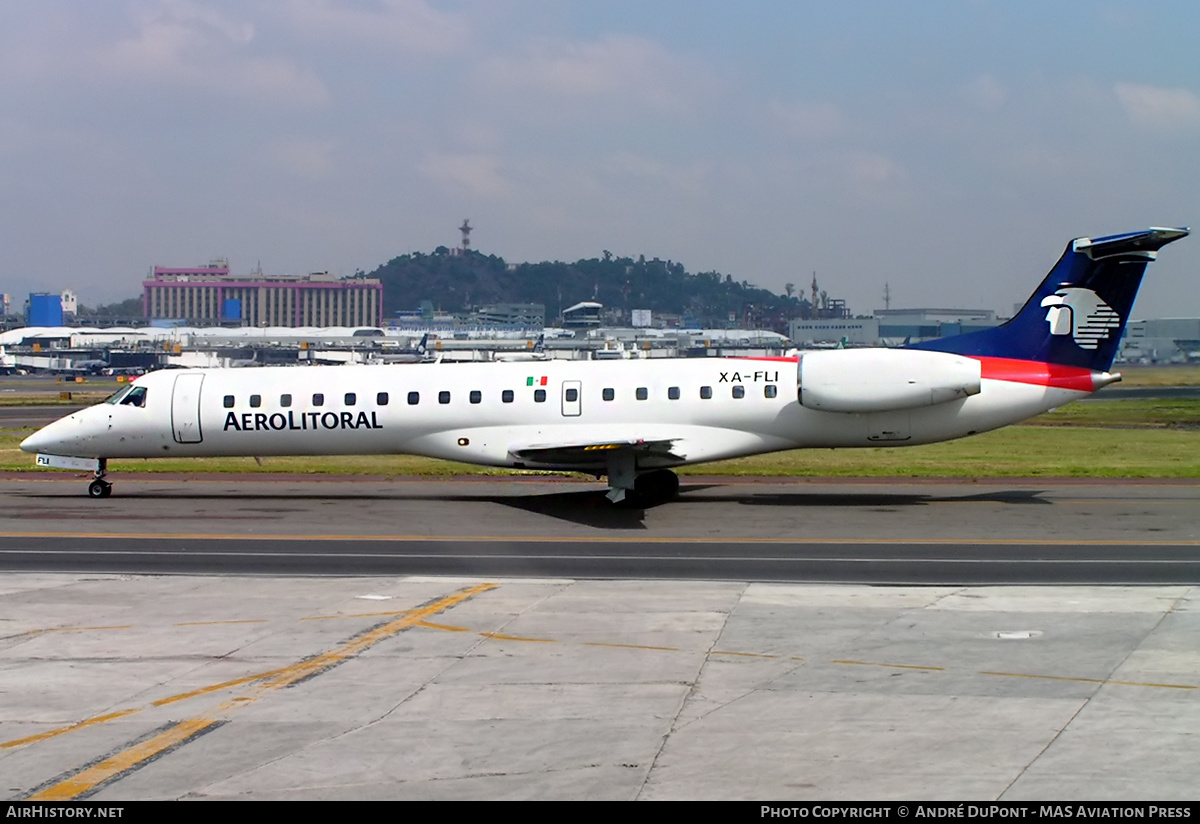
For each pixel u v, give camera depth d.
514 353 145.12
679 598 17.70
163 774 10.04
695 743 10.73
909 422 29.58
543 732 11.09
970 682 12.76
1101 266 29.02
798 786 9.60
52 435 32.25
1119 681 12.70
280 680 13.05
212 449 32.28
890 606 16.95
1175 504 29.55
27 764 10.32
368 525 26.77
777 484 34.81
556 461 29.81
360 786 9.70
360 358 140.38
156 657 14.17
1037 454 44.16
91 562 21.83
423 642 14.85
